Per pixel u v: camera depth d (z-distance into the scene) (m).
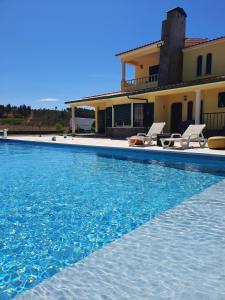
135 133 17.36
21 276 2.48
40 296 1.84
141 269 2.14
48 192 5.59
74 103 21.78
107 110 21.34
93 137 19.50
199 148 10.61
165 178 6.95
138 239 2.71
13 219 4.02
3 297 2.15
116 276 2.05
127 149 11.02
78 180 6.75
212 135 13.45
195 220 3.27
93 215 4.18
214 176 7.14
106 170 8.16
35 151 13.96
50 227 3.70
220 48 17.00
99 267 2.18
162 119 17.47
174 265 2.20
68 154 12.38
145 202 4.87
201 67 18.20
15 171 8.08
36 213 4.28
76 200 5.00
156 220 3.28
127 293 1.84
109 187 6.00
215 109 15.69
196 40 21.88
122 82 22.64
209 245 2.57
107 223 3.84
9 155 12.29
